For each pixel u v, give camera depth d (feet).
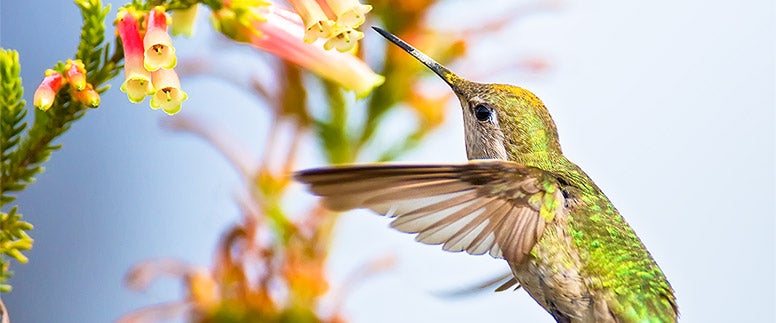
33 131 5.20
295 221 5.61
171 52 5.19
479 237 5.34
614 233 5.43
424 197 5.29
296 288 5.60
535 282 5.41
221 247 5.61
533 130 5.41
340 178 5.23
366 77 5.32
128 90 5.19
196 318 5.61
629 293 5.41
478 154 5.41
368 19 5.61
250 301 5.60
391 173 5.26
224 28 5.29
